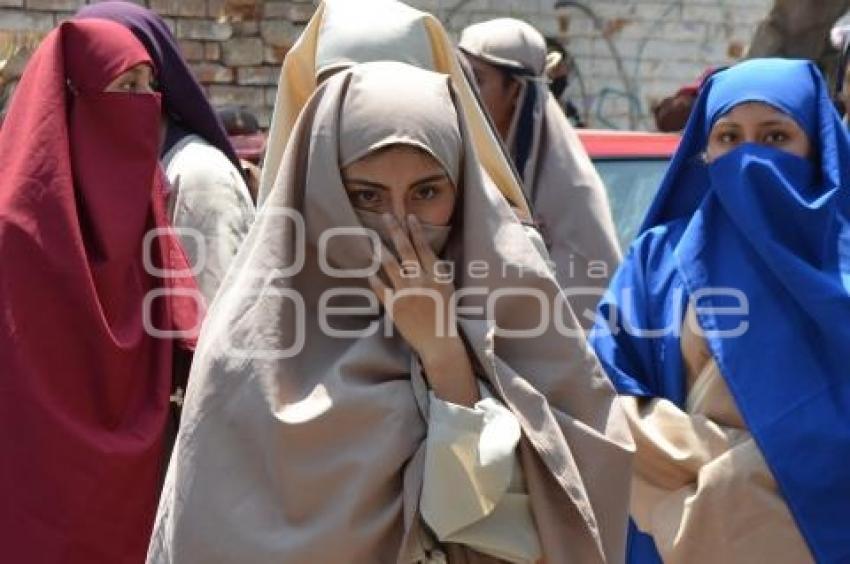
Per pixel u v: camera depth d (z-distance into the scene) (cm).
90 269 400
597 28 1211
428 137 309
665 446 394
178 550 293
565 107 1214
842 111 627
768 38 929
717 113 417
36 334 390
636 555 414
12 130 412
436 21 436
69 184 402
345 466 291
